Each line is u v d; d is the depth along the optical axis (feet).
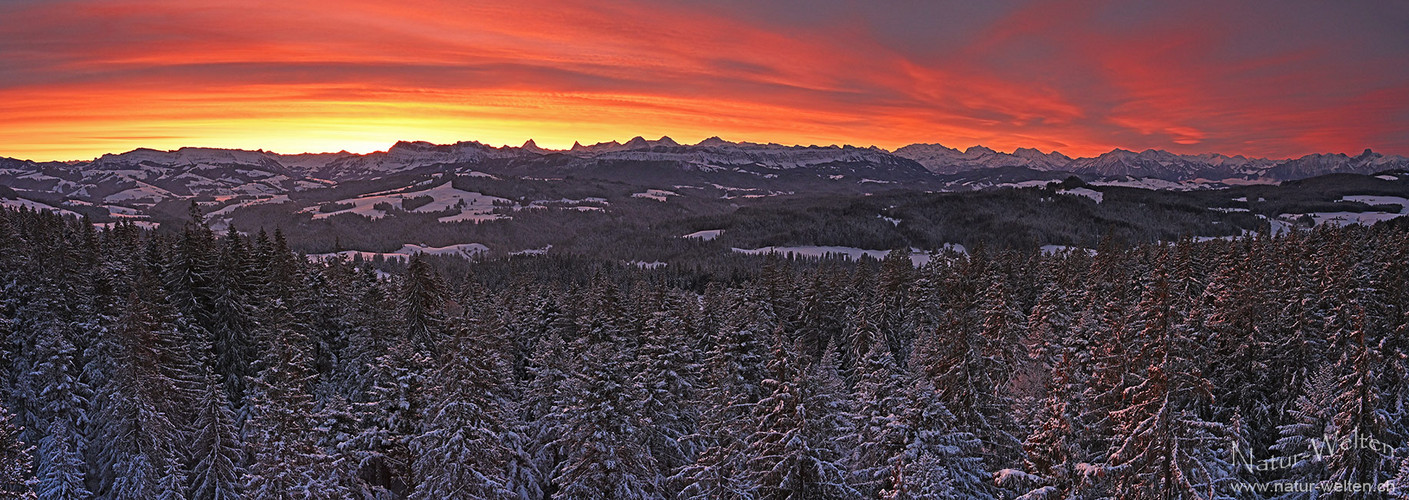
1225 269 169.27
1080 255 266.98
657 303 251.39
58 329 160.76
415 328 210.18
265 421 123.13
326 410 141.28
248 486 122.01
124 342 147.64
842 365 213.87
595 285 286.25
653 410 137.39
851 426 108.99
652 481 131.44
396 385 146.30
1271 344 130.62
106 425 148.56
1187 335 130.62
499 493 128.67
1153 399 85.46
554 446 154.20
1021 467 108.37
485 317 193.16
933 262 284.61
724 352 153.69
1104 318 136.77
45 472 143.43
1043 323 164.66
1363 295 143.02
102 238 269.03
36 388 154.30
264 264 222.89
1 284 169.68
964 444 98.84
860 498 105.19
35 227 243.60
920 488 90.79
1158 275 89.86
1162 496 86.22
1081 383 104.73
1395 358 97.91
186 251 192.65
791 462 103.30
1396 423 95.86
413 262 216.54
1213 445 95.61
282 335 158.51
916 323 218.59
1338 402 100.58
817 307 234.99
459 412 121.60
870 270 297.53
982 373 109.19
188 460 153.99
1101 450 101.65
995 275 238.48
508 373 171.01
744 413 118.52
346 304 211.82
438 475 122.42
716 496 114.93
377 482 159.94
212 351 187.93
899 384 113.50
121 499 142.51
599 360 127.65
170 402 148.87
